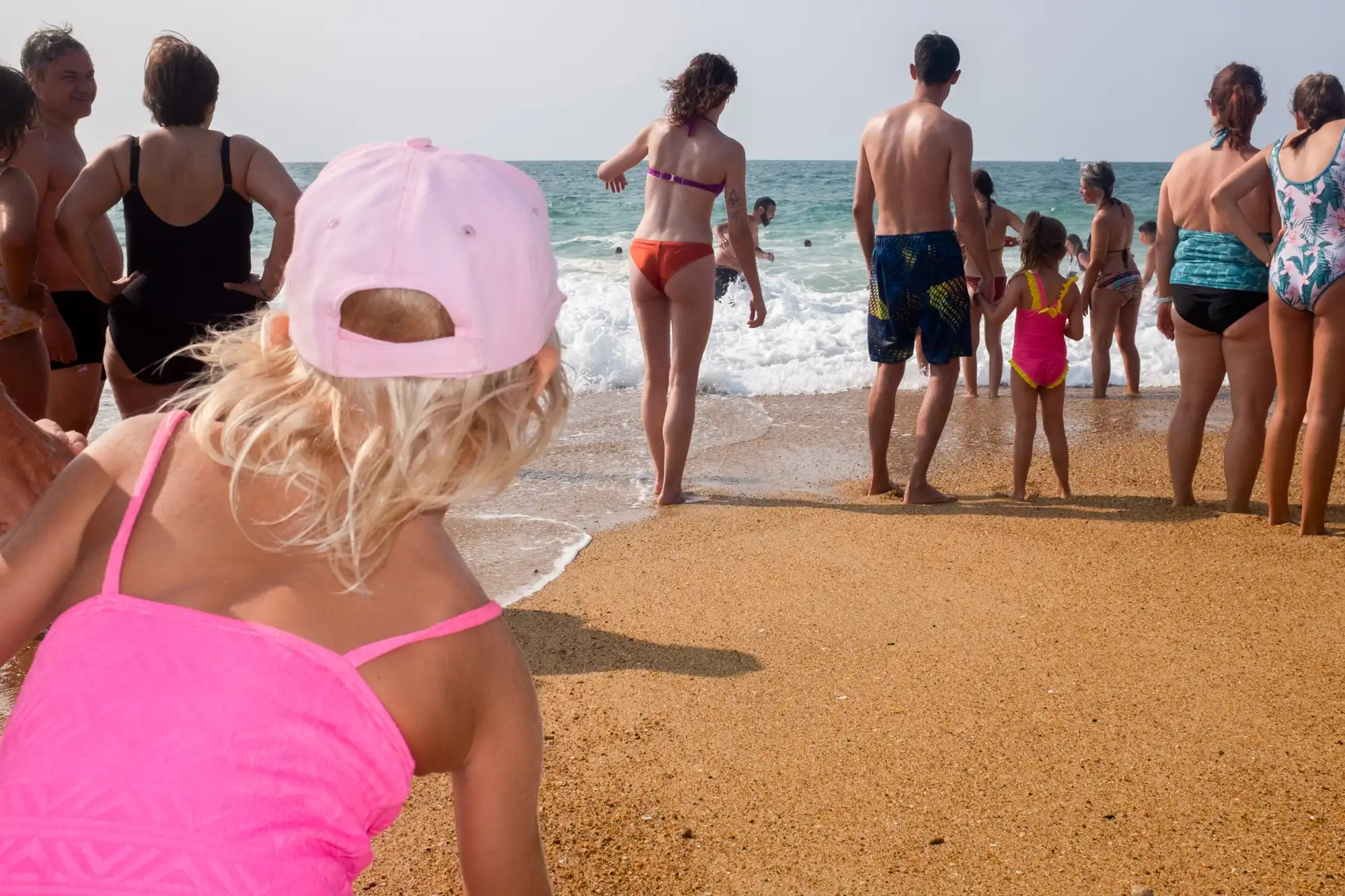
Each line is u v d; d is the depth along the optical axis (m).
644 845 2.52
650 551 4.75
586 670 3.47
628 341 10.52
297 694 1.01
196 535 1.10
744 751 2.93
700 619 3.90
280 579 1.07
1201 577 4.14
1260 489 5.70
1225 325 4.98
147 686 1.00
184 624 1.04
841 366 10.11
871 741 2.97
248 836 0.96
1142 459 6.67
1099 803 2.63
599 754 2.93
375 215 1.08
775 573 4.37
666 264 5.41
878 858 2.45
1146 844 2.47
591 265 19.66
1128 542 4.64
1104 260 8.48
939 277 5.43
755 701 3.22
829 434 7.53
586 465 6.47
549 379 1.21
